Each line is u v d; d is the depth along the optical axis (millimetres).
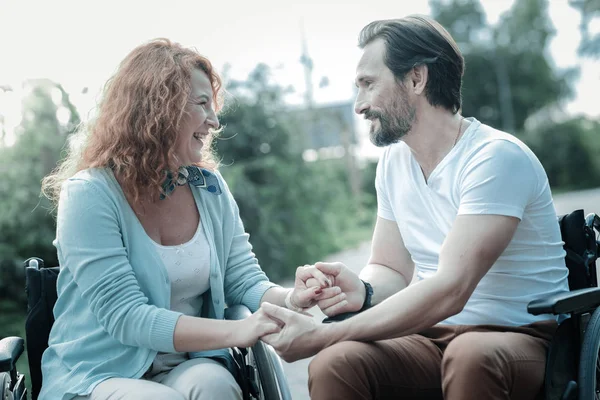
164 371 2508
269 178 10930
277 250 10266
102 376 2377
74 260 2441
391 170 2812
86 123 2635
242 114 10875
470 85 38562
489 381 2217
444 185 2604
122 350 2439
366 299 2773
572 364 2389
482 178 2441
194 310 2650
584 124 35656
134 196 2514
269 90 11133
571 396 2279
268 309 2404
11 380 2416
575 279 2711
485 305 2545
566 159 34469
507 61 39438
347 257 12289
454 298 2355
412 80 2605
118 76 2562
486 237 2391
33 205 6820
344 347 2355
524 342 2342
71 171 2643
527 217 2520
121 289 2418
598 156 34219
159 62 2537
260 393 2512
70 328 2494
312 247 11539
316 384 2324
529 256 2539
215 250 2652
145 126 2490
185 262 2566
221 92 2746
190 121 2547
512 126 37594
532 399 2352
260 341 2408
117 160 2498
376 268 2949
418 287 2371
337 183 14539
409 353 2490
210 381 2297
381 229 2953
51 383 2445
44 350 2615
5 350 2266
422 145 2652
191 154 2598
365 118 2709
